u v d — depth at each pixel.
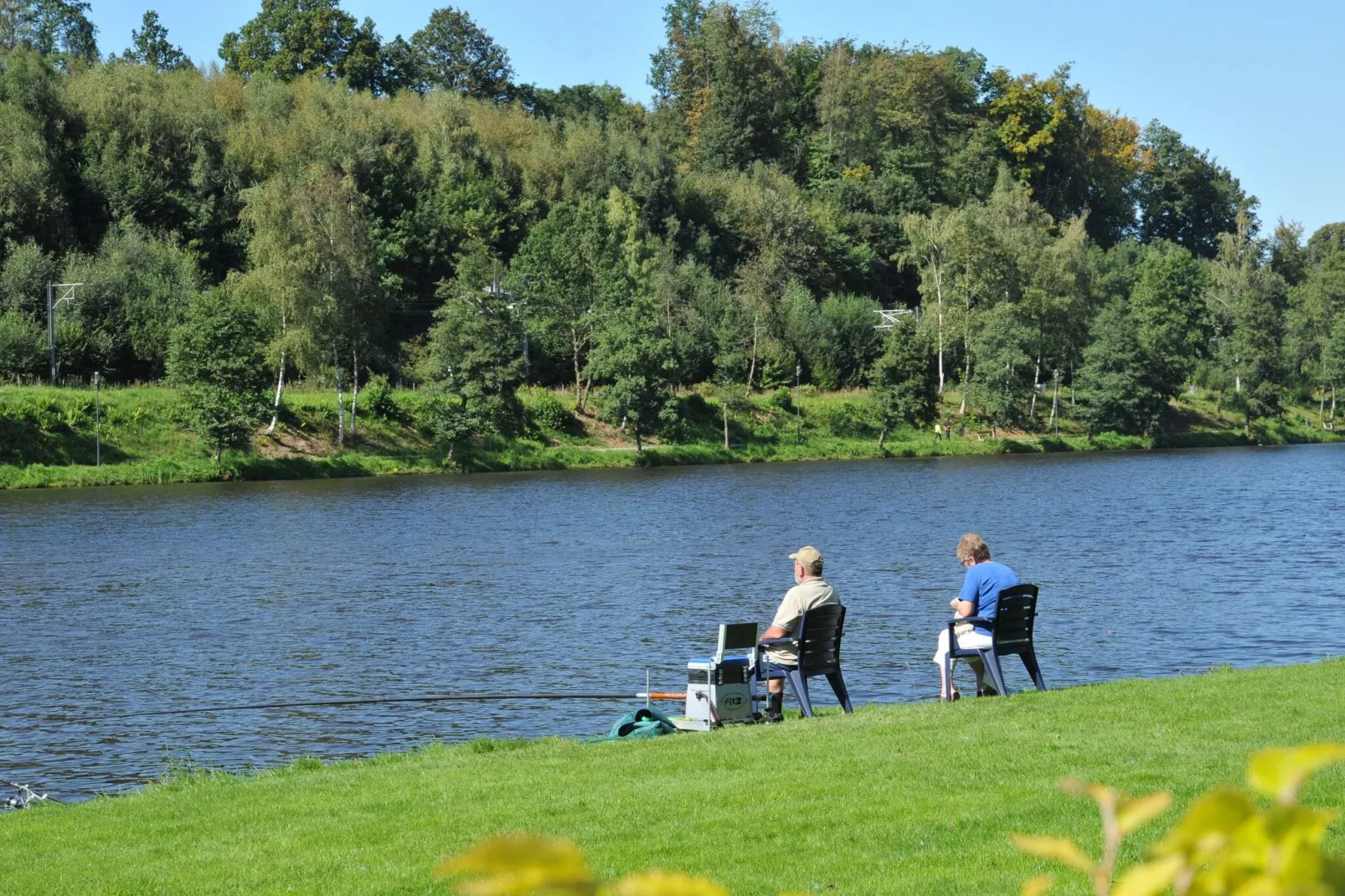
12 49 150.62
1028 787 11.59
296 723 20.69
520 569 41.25
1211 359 162.25
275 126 153.00
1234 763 12.21
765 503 67.38
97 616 32.38
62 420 87.00
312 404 102.06
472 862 1.72
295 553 46.38
